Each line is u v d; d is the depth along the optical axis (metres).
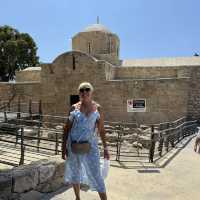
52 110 26.00
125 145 13.72
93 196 5.65
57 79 25.84
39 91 27.17
